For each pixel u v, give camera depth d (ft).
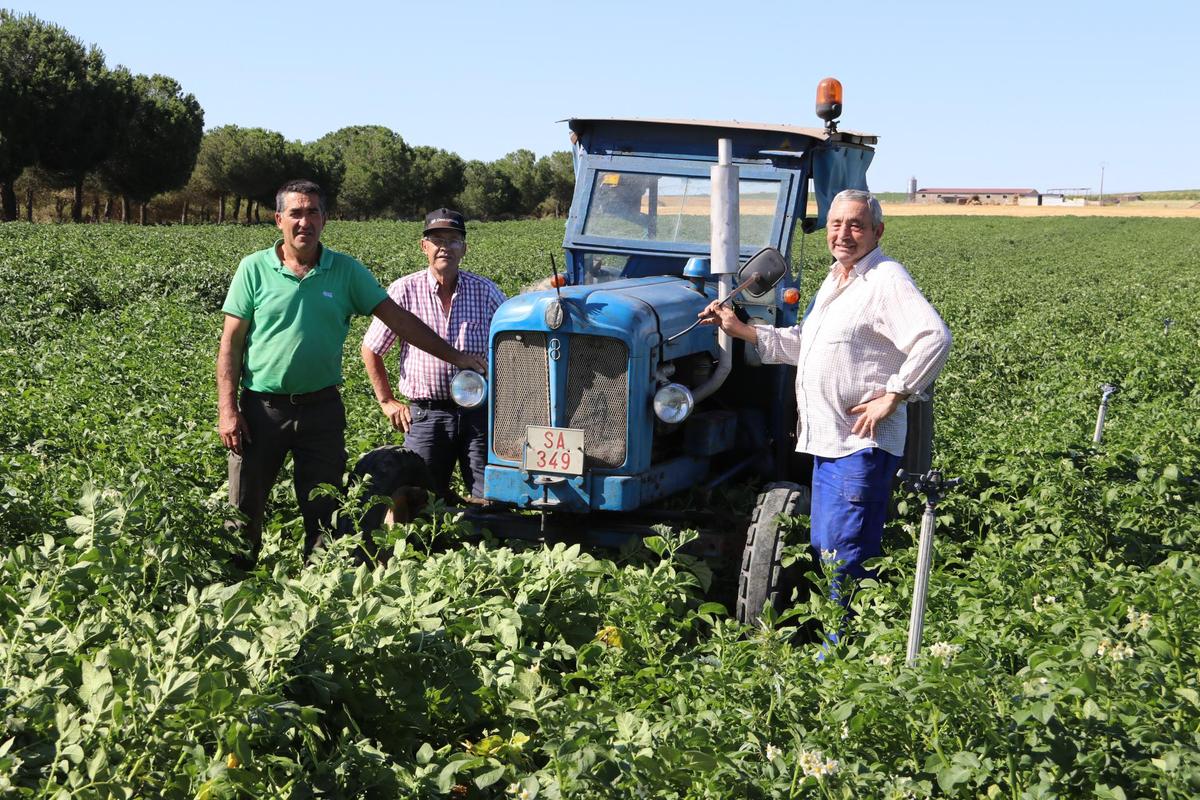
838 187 23.98
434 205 350.23
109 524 14.47
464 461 22.06
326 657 11.55
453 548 20.51
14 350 41.57
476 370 20.12
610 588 16.46
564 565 15.96
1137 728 10.59
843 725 11.63
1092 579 16.99
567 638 15.51
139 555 14.73
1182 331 57.41
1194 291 90.53
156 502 17.63
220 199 290.76
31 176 241.55
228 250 105.70
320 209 18.47
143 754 9.58
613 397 18.39
